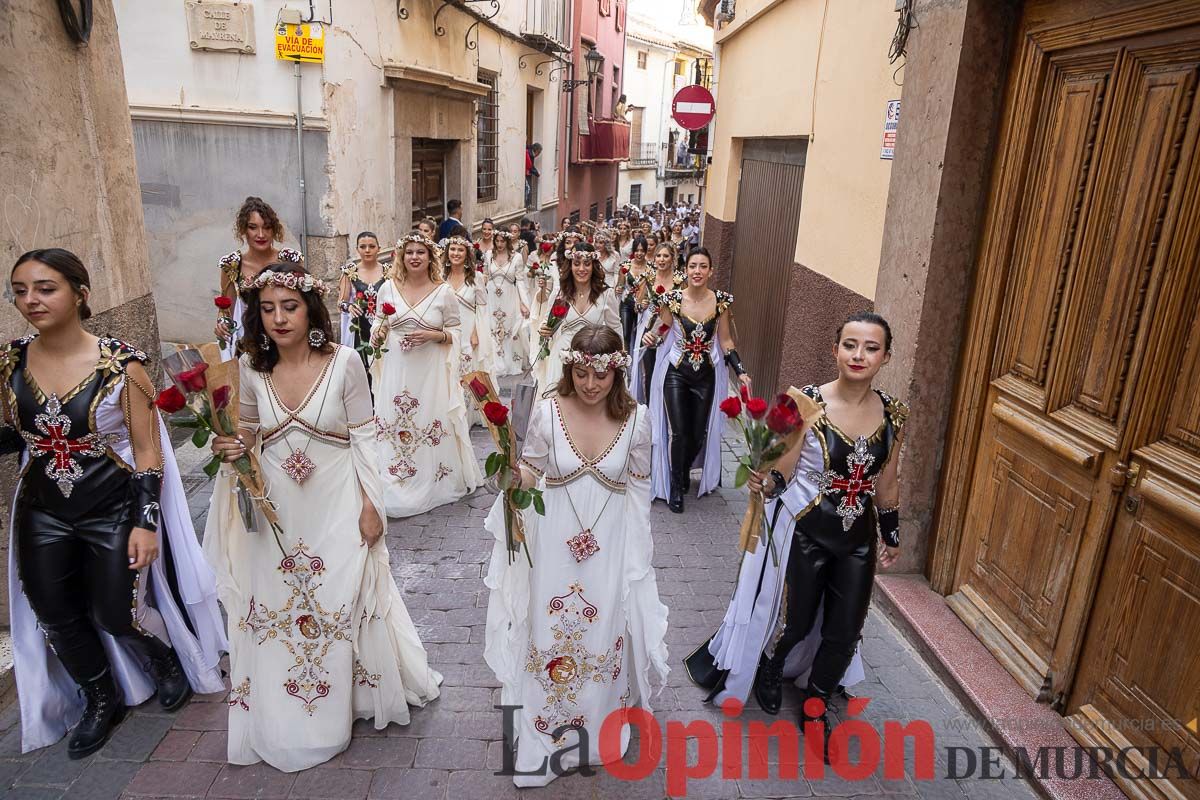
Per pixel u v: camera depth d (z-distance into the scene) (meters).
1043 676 3.48
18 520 3.05
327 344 3.06
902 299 4.32
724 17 10.51
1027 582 3.68
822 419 3.17
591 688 3.10
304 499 3.04
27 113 3.77
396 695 3.36
